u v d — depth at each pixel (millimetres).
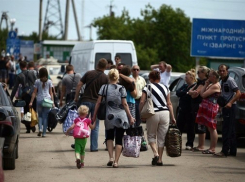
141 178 27531
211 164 32562
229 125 35750
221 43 97688
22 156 34562
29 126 47531
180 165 32000
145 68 157375
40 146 39219
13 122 28078
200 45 97812
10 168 29656
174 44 158125
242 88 40344
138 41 163250
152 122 31641
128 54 68562
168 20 158125
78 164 30078
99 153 36250
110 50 68125
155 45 159250
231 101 35438
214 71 36531
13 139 27906
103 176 27969
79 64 73000
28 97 47219
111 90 30906
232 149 36281
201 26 97812
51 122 47000
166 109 31797
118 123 30562
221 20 97562
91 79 36531
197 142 44250
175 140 31766
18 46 114062
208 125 36750
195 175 28703
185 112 38875
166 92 31922
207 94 36594
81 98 36812
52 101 44656
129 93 35062
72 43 152500
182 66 156625
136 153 31016
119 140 30891
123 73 35062
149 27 162000
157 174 28781
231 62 146750
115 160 30828
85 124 30484
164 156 35625
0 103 29172
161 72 50031
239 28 97438
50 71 103812
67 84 44688
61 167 30688
